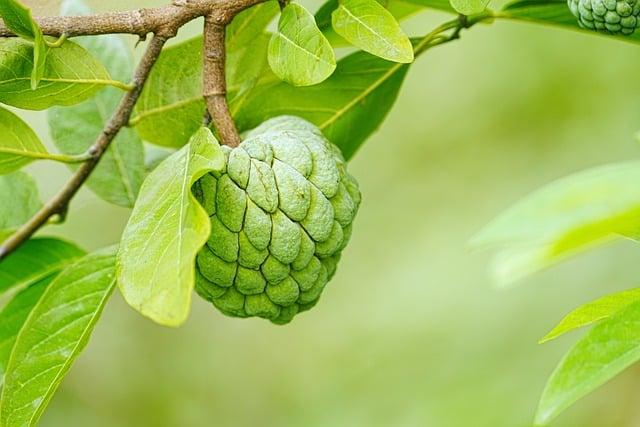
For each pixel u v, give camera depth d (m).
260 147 1.08
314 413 1.85
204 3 1.09
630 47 1.79
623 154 1.77
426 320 1.78
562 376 0.99
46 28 1.07
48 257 1.24
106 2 1.17
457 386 1.64
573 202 0.99
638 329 1.00
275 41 1.08
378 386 1.77
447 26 1.18
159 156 1.24
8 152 1.13
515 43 1.88
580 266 1.67
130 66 1.22
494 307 1.72
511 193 1.86
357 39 1.08
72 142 1.22
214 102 1.09
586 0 1.11
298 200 1.08
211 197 1.07
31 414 1.09
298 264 1.09
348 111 1.20
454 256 1.85
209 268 1.08
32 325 1.11
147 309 0.99
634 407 1.54
